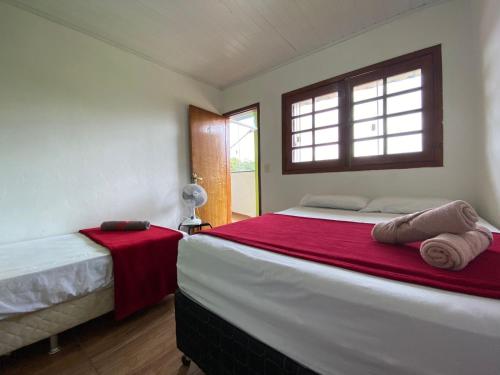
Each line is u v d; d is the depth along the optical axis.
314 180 2.71
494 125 1.40
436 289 0.60
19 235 1.89
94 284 1.43
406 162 2.11
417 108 2.05
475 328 0.47
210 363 1.01
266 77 3.09
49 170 2.05
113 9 1.97
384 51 2.19
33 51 1.96
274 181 3.07
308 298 0.70
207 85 3.45
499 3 1.26
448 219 0.78
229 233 1.27
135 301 1.58
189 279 1.14
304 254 0.90
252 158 5.70
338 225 1.49
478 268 0.71
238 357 0.88
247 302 0.86
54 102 2.08
